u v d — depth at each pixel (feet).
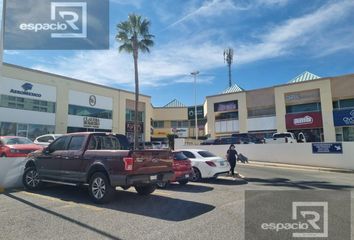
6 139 48.98
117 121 163.84
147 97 185.78
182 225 20.59
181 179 40.14
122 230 19.40
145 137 181.27
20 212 23.82
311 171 68.18
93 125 149.89
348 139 119.96
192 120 206.90
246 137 116.98
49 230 19.30
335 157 77.61
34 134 123.54
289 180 48.24
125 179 25.89
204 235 18.48
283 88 138.51
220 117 161.99
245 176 53.83
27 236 18.13
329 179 50.72
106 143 31.19
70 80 140.46
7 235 18.29
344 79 121.49
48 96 130.21
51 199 29.09
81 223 20.89
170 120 208.44
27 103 121.70
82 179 28.76
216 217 22.80
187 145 122.01
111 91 161.79
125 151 26.66
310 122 129.08
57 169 31.35
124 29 104.42
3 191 33.45
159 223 21.04
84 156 28.91
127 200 29.04
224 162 47.75
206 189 37.35
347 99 121.70
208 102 166.40
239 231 19.33
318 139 127.24
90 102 149.59
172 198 30.37
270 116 142.41
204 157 47.98
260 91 146.92
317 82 128.47
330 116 123.65
